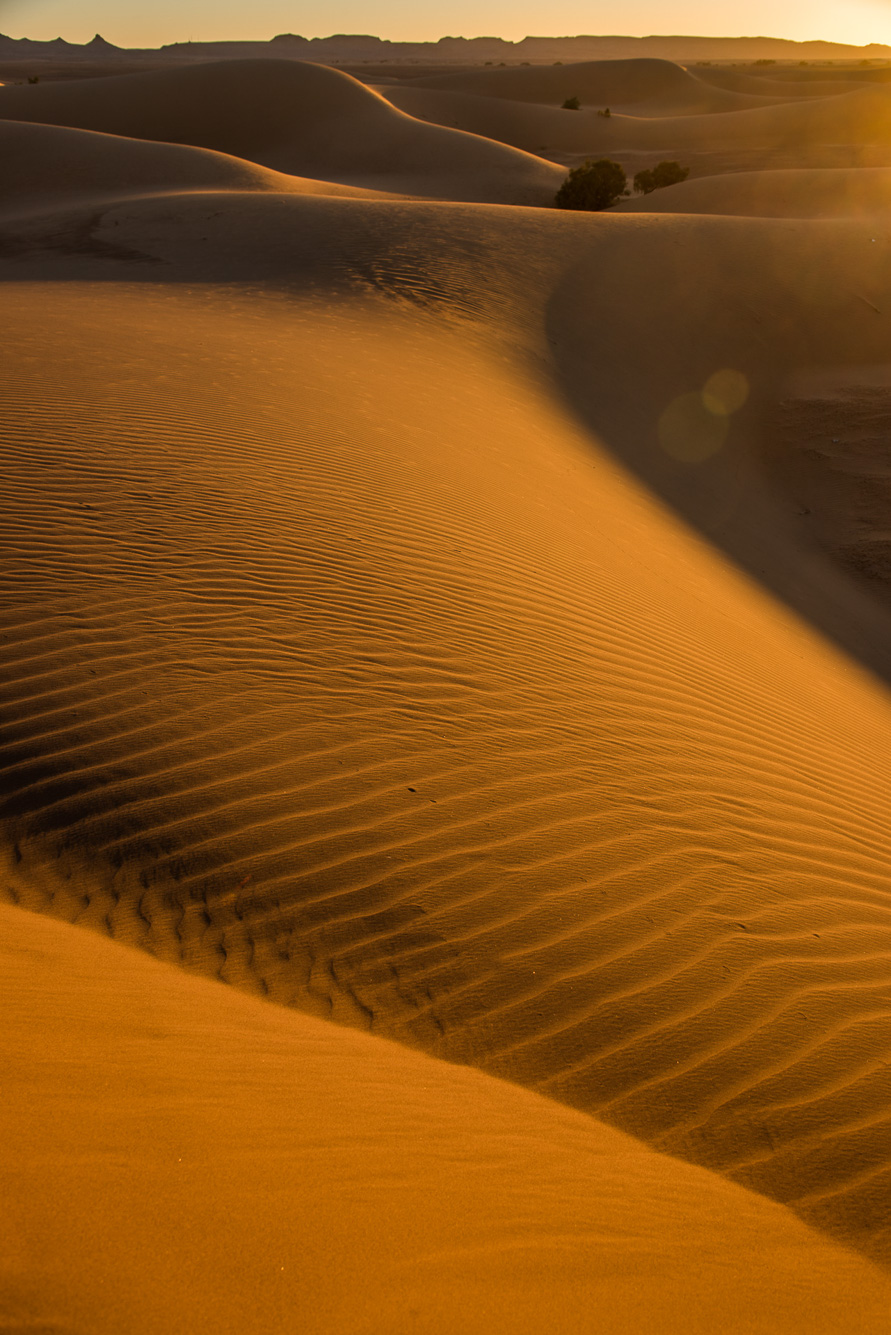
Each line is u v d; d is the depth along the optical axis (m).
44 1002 2.88
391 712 5.33
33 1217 1.77
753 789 5.48
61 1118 2.20
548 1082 3.38
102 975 3.26
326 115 64.06
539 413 14.48
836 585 13.64
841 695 8.80
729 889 4.43
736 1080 3.43
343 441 9.91
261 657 5.63
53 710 4.93
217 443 9.06
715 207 39.66
